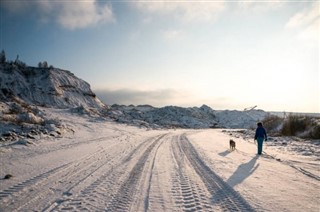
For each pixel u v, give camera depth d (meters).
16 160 11.49
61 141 18.75
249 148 19.12
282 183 8.51
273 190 7.68
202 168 11.01
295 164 12.13
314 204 6.44
